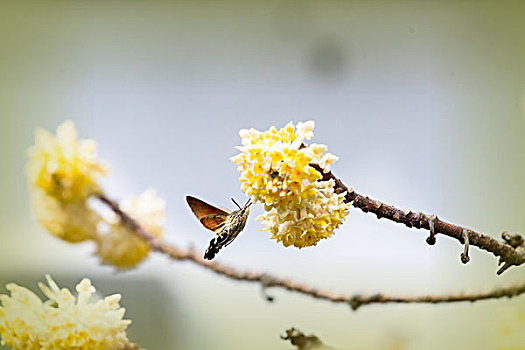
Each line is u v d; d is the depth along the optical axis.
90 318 1.12
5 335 1.11
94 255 1.37
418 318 1.26
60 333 1.11
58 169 1.33
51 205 1.36
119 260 1.35
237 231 1.03
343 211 1.04
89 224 1.36
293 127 1.03
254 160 1.02
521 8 1.90
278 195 1.02
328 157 1.03
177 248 1.30
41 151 1.34
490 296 1.17
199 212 1.04
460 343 1.23
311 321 1.36
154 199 1.42
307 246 1.04
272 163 1.02
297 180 1.02
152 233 1.39
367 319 1.29
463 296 1.17
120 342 1.12
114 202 1.35
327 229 1.04
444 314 1.25
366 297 1.21
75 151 1.35
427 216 1.06
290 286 1.24
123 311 1.13
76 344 1.11
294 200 1.02
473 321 1.22
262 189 1.02
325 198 1.03
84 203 1.37
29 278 1.66
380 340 1.27
